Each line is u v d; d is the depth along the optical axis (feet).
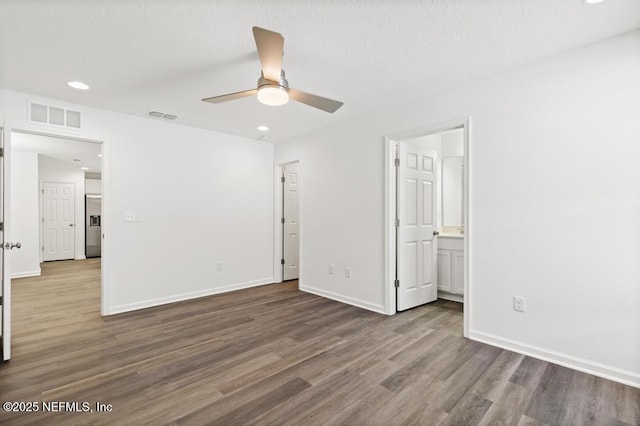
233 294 14.28
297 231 17.78
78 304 12.80
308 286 14.62
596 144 7.06
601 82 6.97
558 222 7.58
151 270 12.51
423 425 5.49
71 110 10.65
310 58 7.64
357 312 11.64
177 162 13.24
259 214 16.12
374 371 7.32
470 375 7.11
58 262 23.99
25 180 18.61
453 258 13.28
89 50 7.25
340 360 7.87
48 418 5.66
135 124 12.10
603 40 6.91
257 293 14.46
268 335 9.48
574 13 5.93
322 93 9.83
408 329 9.93
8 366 7.57
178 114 11.89
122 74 8.48
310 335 9.46
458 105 9.34
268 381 6.91
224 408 5.96
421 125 10.28
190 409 5.93
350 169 12.62
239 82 9.01
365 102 10.64
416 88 9.45
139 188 12.23
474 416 5.71
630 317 6.70
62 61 7.76
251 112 11.66
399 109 10.91
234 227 15.12
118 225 11.73
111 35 6.64
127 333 9.65
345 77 8.70
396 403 6.11
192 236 13.69
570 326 7.43
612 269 6.90
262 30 5.31
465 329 9.21
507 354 8.11
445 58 7.66
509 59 7.74
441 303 12.95
